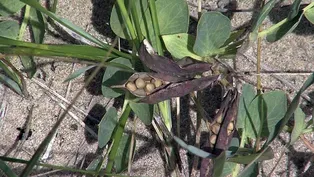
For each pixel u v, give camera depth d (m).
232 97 0.36
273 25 0.39
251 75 0.40
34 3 0.36
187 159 0.40
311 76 0.34
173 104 0.40
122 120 0.37
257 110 0.37
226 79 0.38
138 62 0.38
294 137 0.36
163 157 0.40
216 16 0.36
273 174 0.39
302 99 0.40
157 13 0.38
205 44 0.37
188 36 0.38
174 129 0.40
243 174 0.36
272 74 0.40
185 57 0.37
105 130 0.37
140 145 0.40
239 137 0.37
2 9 0.39
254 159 0.34
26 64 0.40
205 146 0.35
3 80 0.40
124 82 0.36
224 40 0.37
